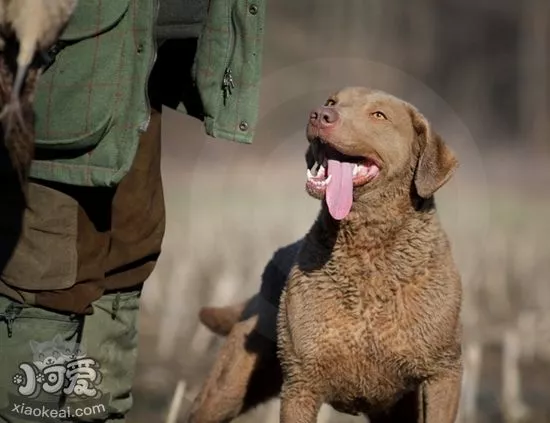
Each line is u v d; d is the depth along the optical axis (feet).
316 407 25.02
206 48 23.11
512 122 185.78
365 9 167.63
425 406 24.82
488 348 42.29
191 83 24.21
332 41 161.17
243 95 23.12
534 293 54.13
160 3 22.75
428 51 177.78
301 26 160.76
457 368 24.80
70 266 22.40
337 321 24.35
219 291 46.32
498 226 80.18
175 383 36.27
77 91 20.99
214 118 23.13
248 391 27.45
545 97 187.42
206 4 23.03
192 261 54.60
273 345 27.07
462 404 32.99
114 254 23.44
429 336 24.32
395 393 25.12
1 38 18.48
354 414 26.25
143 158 23.71
